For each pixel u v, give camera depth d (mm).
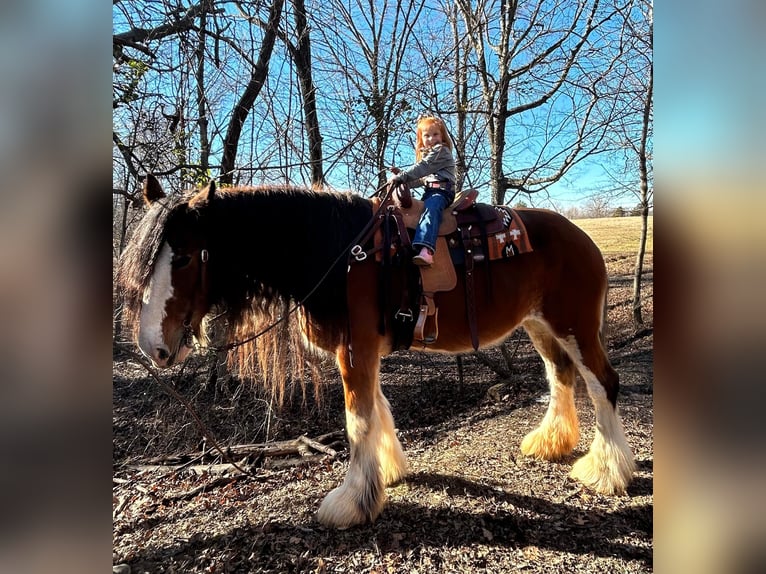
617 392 2998
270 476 3473
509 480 3051
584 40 6133
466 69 6402
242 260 2613
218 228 2512
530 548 2312
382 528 2523
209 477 3598
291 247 2645
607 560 2207
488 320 2777
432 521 2572
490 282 2717
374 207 2787
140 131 4523
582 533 2436
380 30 6379
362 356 2578
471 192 2832
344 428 4762
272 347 2971
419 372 7211
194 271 2434
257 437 4676
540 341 3400
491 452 3561
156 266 2318
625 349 7430
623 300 9930
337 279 2566
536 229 2918
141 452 4520
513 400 5250
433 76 5684
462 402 5648
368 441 2617
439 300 2662
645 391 5156
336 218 2662
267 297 2789
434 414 5316
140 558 2402
